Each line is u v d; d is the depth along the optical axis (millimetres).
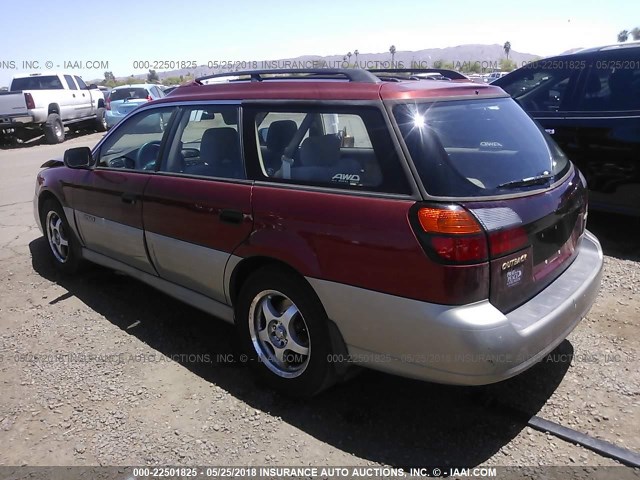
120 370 3527
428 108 2824
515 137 3117
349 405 3115
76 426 2988
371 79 3002
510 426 2885
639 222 6102
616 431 2803
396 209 2576
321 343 2900
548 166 3131
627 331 3783
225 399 3195
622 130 5191
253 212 3107
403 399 3156
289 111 3127
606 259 5105
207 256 3430
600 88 5457
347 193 2773
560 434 2793
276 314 3182
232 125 3420
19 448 2832
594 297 3131
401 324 2555
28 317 4340
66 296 4734
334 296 2766
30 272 5344
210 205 3359
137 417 3049
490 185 2654
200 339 3938
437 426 2908
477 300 2463
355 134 2830
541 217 2744
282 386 3176
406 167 2613
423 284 2473
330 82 3080
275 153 3158
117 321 4242
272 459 2699
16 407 3172
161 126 4023
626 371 3322
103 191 4324
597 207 5539
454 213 2445
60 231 5145
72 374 3494
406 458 2678
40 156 14750
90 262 5160
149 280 4137
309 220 2850
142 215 3924
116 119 20141
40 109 16891
